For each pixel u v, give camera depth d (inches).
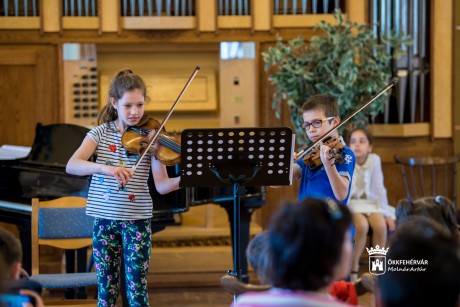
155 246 267.4
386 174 278.5
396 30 272.8
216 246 266.4
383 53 252.1
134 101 144.0
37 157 219.5
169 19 267.3
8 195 206.5
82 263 206.7
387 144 277.7
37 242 181.8
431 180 279.3
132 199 144.2
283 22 271.1
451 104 279.1
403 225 79.0
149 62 289.6
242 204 218.5
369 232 231.5
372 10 271.9
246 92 275.1
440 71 277.6
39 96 266.1
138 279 145.5
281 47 250.5
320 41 247.3
